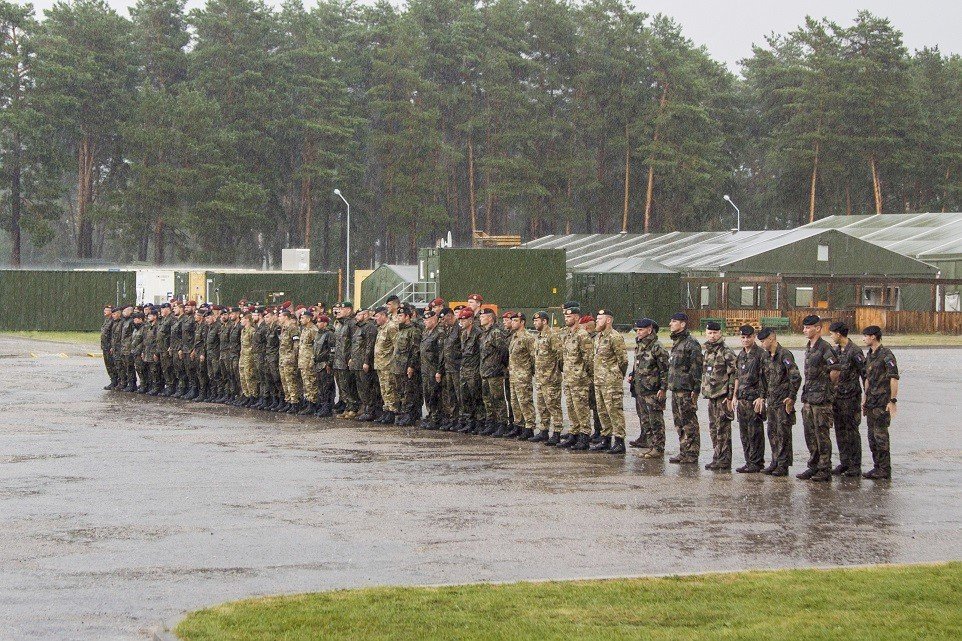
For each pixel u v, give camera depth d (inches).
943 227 2893.7
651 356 671.1
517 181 3922.2
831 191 4286.4
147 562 406.9
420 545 434.0
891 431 817.5
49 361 1513.3
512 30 4072.3
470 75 4224.9
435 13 4234.7
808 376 602.2
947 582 366.0
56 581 380.2
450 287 1820.9
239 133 3742.6
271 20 3981.3
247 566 401.4
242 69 3902.6
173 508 505.0
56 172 3572.8
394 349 845.2
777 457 613.9
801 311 2368.4
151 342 1090.1
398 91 4035.4
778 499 538.9
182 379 1076.5
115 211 3563.0
